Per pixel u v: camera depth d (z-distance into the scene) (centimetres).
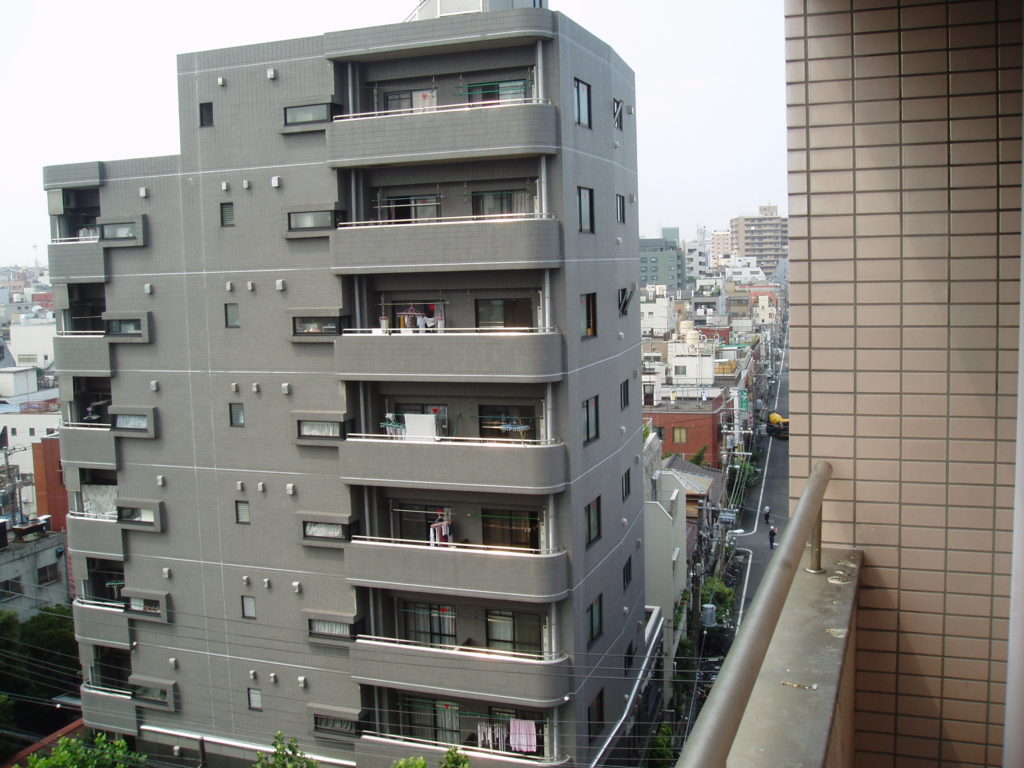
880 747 438
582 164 1745
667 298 8169
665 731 2236
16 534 3269
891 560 431
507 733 1725
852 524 437
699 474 4581
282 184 1797
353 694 1827
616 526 1970
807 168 435
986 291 412
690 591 3203
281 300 1820
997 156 408
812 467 441
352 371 1742
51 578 3253
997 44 405
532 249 1616
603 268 1880
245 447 1877
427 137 1666
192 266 1889
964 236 414
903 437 427
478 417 1736
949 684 426
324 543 1805
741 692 184
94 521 2023
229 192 1842
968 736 425
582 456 1738
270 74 1784
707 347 6250
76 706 2523
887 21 419
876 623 434
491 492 1683
